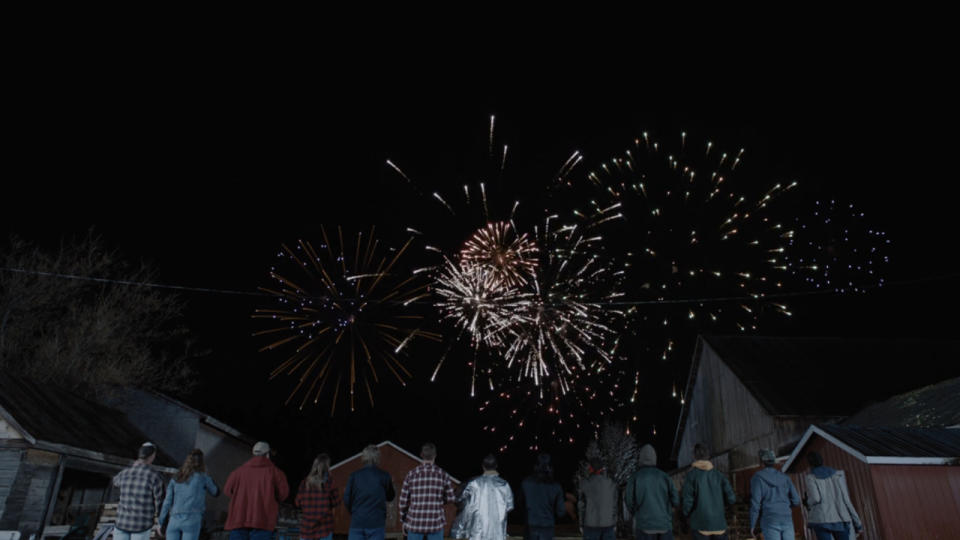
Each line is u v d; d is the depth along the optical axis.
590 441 30.06
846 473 14.86
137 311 27.03
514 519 35.69
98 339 25.48
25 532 15.25
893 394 24.30
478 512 7.66
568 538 22.86
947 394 18.75
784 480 8.23
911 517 13.64
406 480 7.85
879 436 15.30
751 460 24.58
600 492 8.14
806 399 23.92
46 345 25.22
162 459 20.86
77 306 26.52
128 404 25.45
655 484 7.80
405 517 7.73
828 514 8.79
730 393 26.64
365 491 7.69
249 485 7.99
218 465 25.58
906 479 13.99
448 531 24.45
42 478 15.94
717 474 7.89
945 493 13.88
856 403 23.70
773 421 23.42
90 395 25.05
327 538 8.48
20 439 15.34
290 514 16.94
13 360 24.97
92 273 26.53
